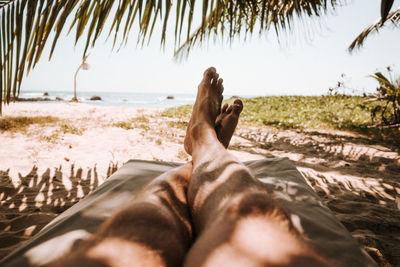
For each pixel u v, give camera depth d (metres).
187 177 0.94
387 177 2.68
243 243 0.45
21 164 2.66
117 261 0.43
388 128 5.80
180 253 0.52
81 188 2.11
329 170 2.96
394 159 3.44
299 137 5.21
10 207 1.70
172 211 0.67
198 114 1.73
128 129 5.20
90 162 2.92
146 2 1.21
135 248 0.46
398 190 2.25
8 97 1.05
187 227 0.66
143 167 1.63
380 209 1.78
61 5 0.99
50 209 1.69
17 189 2.01
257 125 6.97
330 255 0.75
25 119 5.85
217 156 0.92
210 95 1.92
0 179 2.20
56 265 0.45
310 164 3.20
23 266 0.67
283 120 7.52
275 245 0.45
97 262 0.42
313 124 6.88
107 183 1.33
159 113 8.88
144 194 0.73
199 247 0.47
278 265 0.40
